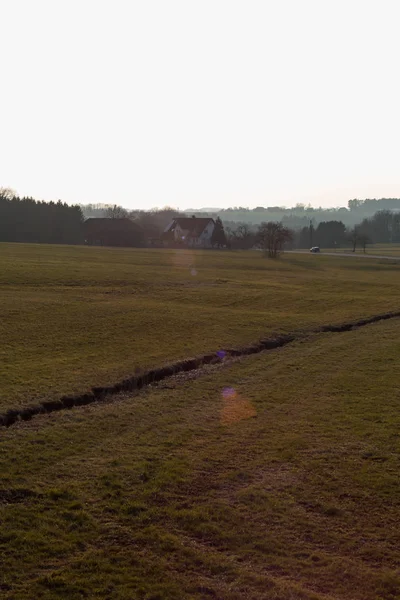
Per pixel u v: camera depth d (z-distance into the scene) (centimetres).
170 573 961
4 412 1720
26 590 905
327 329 3541
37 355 2497
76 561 986
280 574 974
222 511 1180
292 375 2380
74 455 1452
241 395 2069
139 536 1071
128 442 1558
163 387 2183
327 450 1530
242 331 3281
